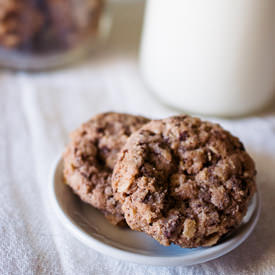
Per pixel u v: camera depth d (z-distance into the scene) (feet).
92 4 1.14
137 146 0.74
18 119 1.01
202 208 0.71
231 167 0.75
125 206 0.70
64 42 1.14
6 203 0.82
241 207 0.72
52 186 0.77
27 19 1.07
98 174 0.77
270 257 0.75
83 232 0.71
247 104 1.02
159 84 1.05
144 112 1.05
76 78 1.16
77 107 1.06
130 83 1.16
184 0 0.94
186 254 0.70
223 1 0.91
